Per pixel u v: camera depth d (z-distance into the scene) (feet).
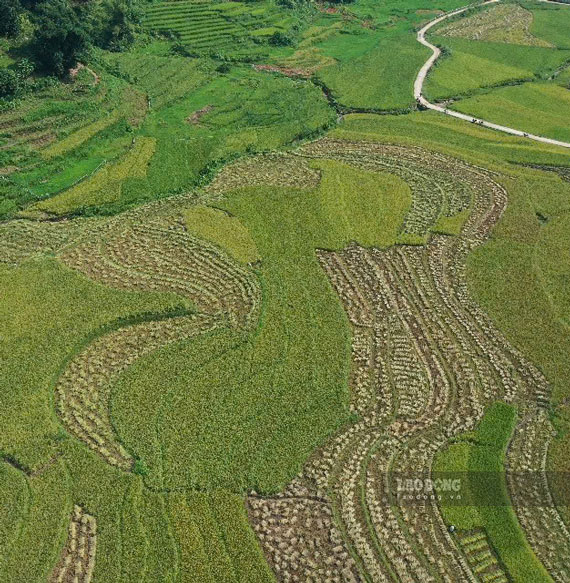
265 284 168.35
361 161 232.12
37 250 180.96
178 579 106.52
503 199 208.54
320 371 143.23
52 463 123.54
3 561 107.96
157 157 230.68
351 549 112.57
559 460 125.80
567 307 161.89
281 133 254.06
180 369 142.20
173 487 119.24
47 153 222.48
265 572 107.76
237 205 201.57
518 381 142.92
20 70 242.78
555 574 109.40
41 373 140.56
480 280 171.42
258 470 122.62
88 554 109.70
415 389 140.46
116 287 166.50
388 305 163.43
